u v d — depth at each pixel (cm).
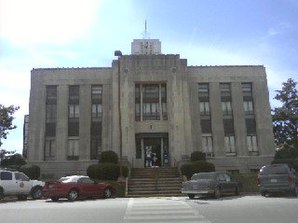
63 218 1245
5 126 4009
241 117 3944
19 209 1592
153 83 3888
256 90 4019
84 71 3991
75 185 2309
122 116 3738
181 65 3909
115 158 3334
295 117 4378
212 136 3888
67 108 3925
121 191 2816
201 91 3994
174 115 3741
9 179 2406
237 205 1584
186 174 3084
